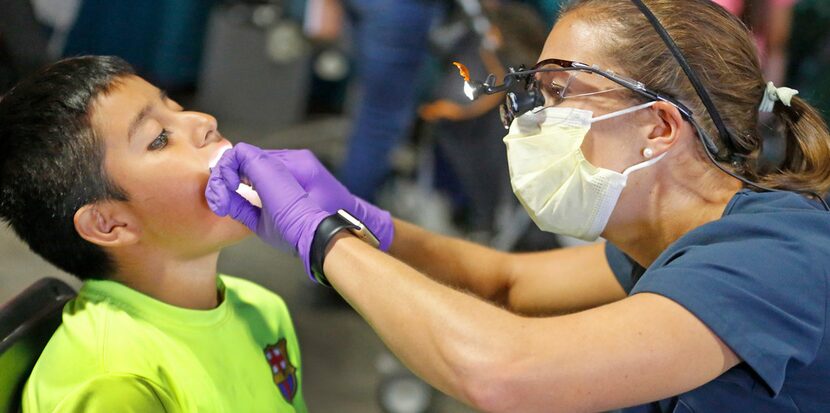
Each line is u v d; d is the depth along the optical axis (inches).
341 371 107.3
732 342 40.8
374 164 121.6
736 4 80.4
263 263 129.0
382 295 43.4
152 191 46.9
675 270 42.4
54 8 142.9
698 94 45.8
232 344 50.4
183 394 46.6
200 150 48.4
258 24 171.6
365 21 114.4
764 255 42.4
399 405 98.2
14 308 46.6
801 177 48.8
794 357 41.7
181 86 179.8
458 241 61.3
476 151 101.6
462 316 42.1
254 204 48.6
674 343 40.8
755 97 48.1
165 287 49.3
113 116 46.4
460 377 41.5
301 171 53.4
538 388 40.8
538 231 101.5
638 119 47.0
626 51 46.4
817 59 120.4
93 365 44.7
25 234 48.4
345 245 45.0
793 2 113.3
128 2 167.0
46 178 46.3
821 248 43.4
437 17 109.3
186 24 172.1
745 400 43.9
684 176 47.7
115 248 48.2
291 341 55.1
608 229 49.8
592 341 40.9
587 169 47.7
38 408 43.9
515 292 61.0
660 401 47.9
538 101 48.7
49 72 47.2
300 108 177.6
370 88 116.7
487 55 98.7
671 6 47.5
